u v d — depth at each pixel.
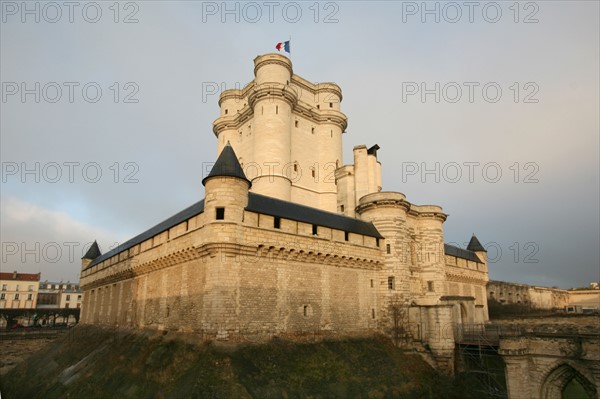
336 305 29.23
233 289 23.30
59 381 30.12
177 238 28.38
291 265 26.83
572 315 56.28
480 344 29.38
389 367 27.72
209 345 21.89
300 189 46.72
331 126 51.44
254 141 44.44
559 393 25.53
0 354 52.28
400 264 34.59
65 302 113.00
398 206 36.00
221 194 24.47
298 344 25.20
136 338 30.50
